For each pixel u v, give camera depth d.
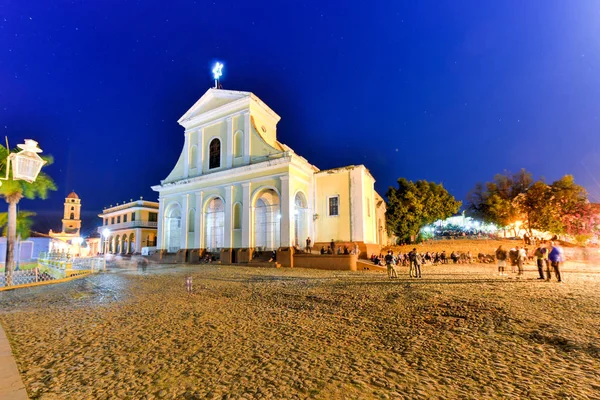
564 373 4.25
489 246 31.73
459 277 13.97
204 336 6.42
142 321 7.72
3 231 28.25
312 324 7.12
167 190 31.03
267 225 28.44
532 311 7.06
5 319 8.38
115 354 5.50
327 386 4.13
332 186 26.56
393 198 35.88
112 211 49.75
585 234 30.78
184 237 28.73
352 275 16.20
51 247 38.50
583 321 6.25
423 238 38.62
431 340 5.72
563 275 14.02
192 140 30.95
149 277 17.44
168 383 4.34
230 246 25.50
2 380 4.29
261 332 6.61
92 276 19.66
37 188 18.75
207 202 28.12
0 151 16.86
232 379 4.42
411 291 10.15
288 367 4.78
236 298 10.55
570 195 31.73
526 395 3.72
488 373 4.34
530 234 33.78
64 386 4.29
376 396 3.83
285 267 21.61
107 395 4.03
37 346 6.00
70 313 8.90
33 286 16.41
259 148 26.23
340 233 25.67
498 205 37.22
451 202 40.03
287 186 23.67
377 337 6.07
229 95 28.64
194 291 12.20
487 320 6.61
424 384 4.09
